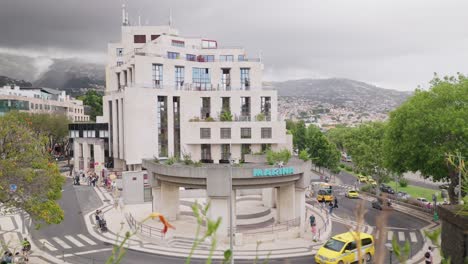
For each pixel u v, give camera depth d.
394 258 27.66
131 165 62.28
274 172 32.16
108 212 42.38
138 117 60.78
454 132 35.50
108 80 78.12
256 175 31.34
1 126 25.33
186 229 34.06
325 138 81.12
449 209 10.57
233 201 31.34
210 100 65.94
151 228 33.72
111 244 31.38
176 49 68.25
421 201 48.72
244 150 61.75
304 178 35.03
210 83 68.38
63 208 43.88
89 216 40.62
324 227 34.84
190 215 39.38
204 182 32.16
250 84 68.50
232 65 68.19
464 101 37.84
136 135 60.72
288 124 141.50
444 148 36.47
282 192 35.78
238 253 28.45
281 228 33.72
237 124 61.00
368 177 62.19
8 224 36.62
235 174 31.14
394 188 72.06
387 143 43.22
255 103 66.31
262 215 39.94
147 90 61.50
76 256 28.22
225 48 71.81
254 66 68.56
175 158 37.53
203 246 30.03
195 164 33.66
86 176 65.06
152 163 36.72
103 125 69.94
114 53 78.19
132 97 60.28
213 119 62.47
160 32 76.50
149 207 45.09
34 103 98.50
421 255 28.62
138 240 32.12
